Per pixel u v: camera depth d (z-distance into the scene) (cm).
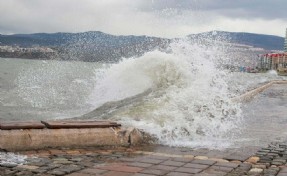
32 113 1211
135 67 1300
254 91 2022
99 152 595
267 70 10656
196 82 1138
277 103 1636
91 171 475
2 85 2605
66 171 468
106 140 644
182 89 1086
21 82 2708
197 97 1000
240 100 1468
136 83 1267
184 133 762
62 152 577
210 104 974
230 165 527
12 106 1373
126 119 791
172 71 1236
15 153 550
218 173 482
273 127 938
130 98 1127
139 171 483
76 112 1236
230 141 734
